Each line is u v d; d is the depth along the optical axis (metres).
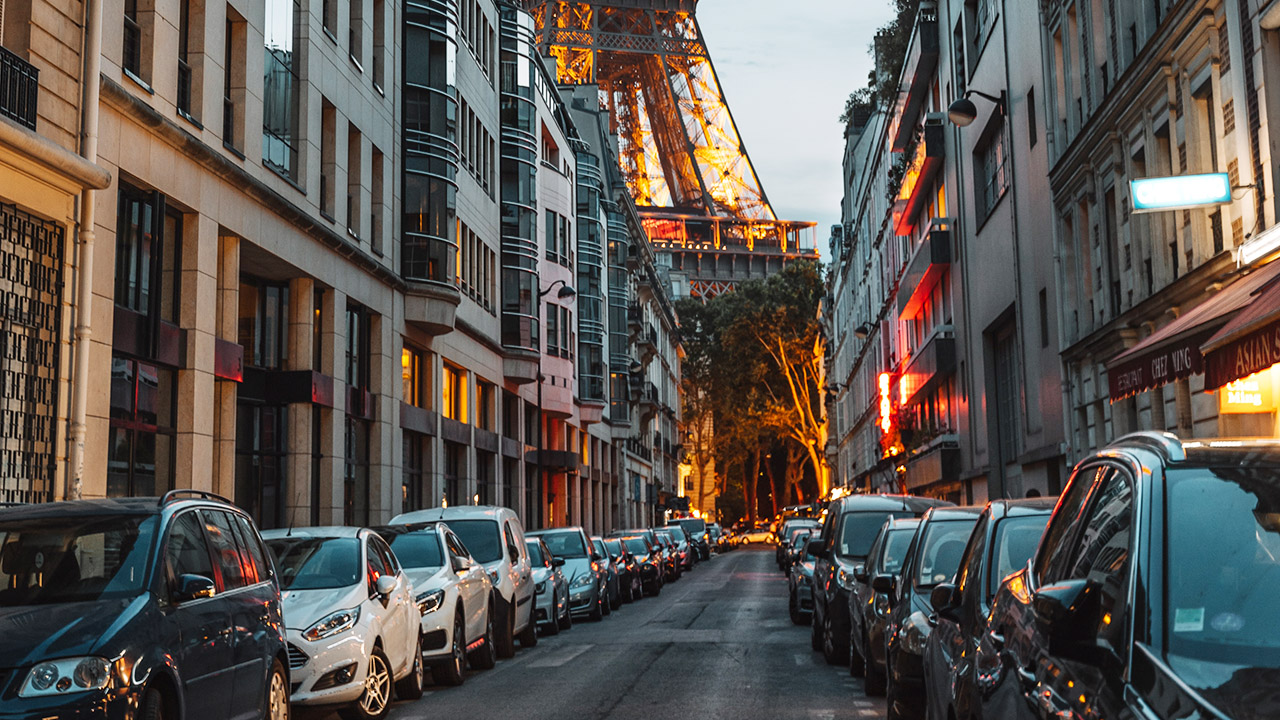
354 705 10.67
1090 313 23.52
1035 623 4.19
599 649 17.23
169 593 7.29
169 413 18.69
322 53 24.67
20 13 14.48
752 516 97.88
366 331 27.23
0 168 13.67
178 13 18.73
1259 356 10.94
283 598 10.80
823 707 10.95
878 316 58.31
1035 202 26.95
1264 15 13.86
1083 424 24.17
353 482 26.62
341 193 25.72
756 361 83.38
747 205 105.25
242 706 7.95
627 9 94.25
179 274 18.97
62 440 15.01
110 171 16.48
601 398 55.06
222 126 20.17
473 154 37.72
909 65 42.00
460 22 36.50
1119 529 3.83
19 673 6.20
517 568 17.55
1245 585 3.36
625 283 66.31
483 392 40.38
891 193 47.31
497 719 10.70
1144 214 19.44
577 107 72.44
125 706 6.30
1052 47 25.11
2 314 13.98
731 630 19.88
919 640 7.99
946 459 37.78
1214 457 3.83
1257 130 14.44
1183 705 2.94
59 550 7.42
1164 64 17.67
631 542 33.94
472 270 37.44
